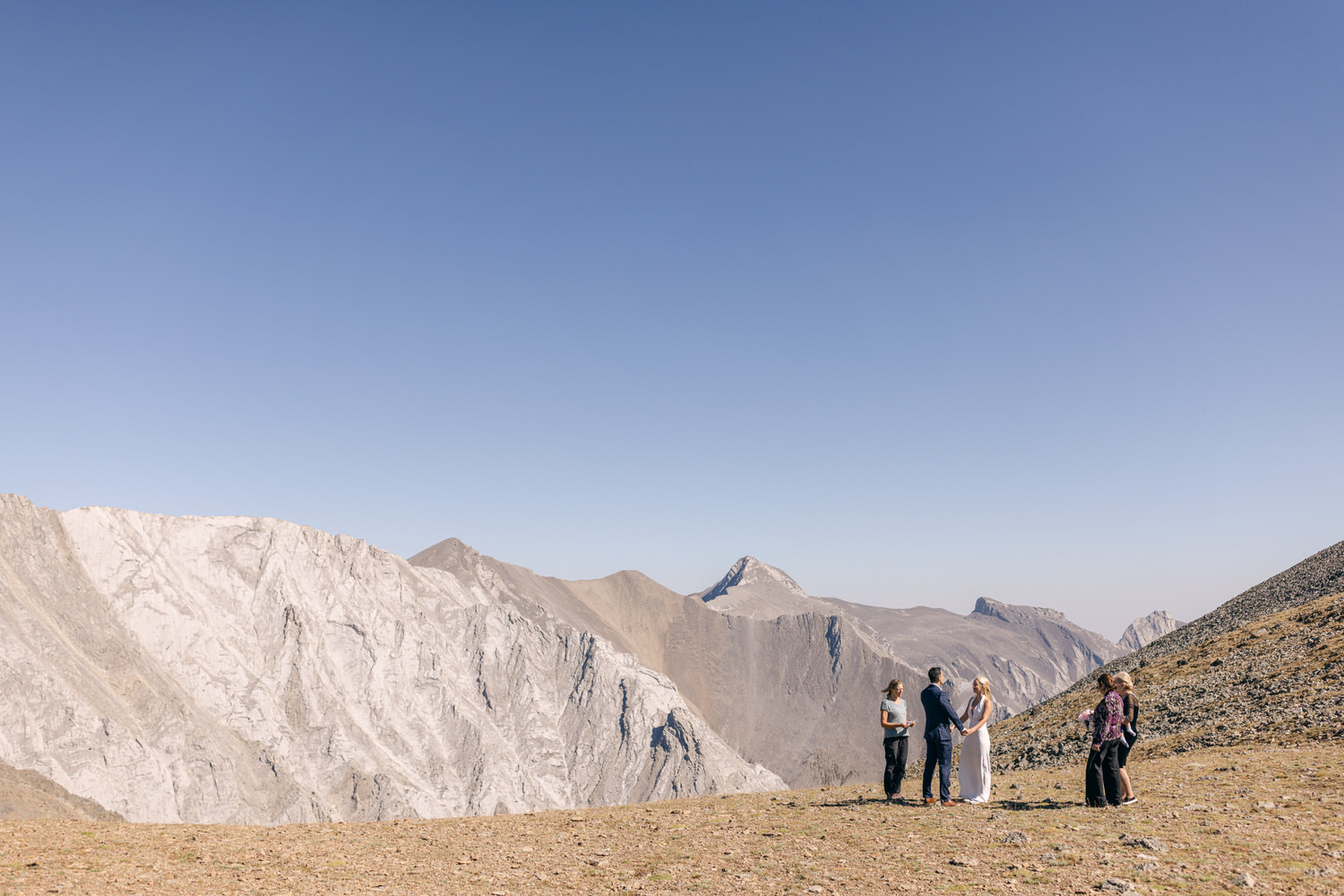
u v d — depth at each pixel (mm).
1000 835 15539
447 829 19766
